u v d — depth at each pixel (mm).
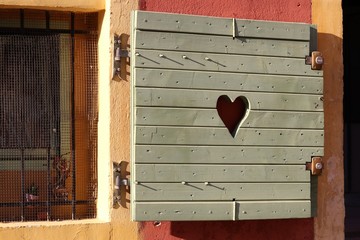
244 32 3627
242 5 3828
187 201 3525
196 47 3559
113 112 3604
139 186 3475
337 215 3979
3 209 3646
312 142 3732
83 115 3754
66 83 3729
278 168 3668
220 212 3566
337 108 3994
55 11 3695
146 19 3496
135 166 3473
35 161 3678
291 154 3693
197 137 3545
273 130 3666
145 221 3557
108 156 3605
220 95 3588
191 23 3553
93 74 3766
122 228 3609
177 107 3523
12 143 3645
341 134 3996
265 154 3646
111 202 3596
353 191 7281
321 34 3967
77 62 3748
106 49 3635
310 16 3949
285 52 3697
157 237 3672
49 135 3697
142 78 3488
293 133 3699
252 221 3830
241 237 3811
